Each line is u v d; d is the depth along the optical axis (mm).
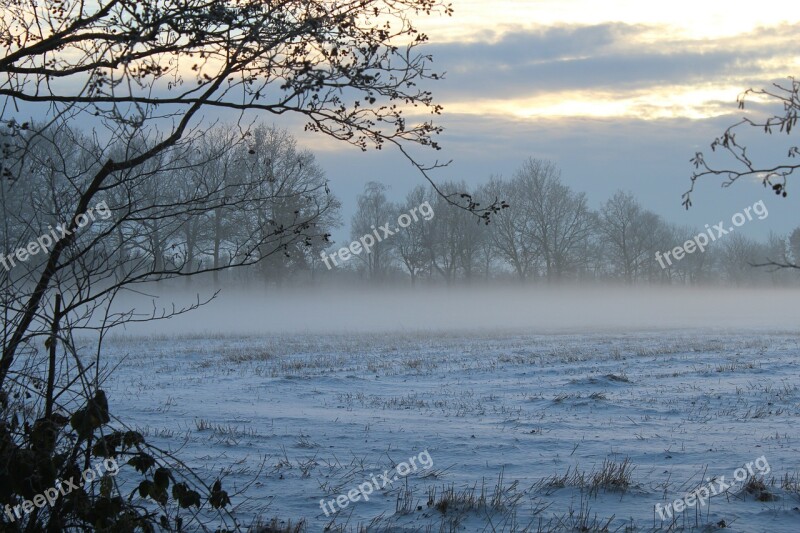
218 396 18672
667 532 7207
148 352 32031
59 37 5258
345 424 14070
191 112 5520
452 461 10758
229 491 8875
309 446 11844
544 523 7566
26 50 5273
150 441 11977
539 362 27656
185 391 19656
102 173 5664
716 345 34750
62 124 5469
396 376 23297
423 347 35531
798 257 104500
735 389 19094
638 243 100375
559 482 9070
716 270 118625
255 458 10844
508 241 93000
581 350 32750
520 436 12703
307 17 5262
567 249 93875
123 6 5180
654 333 47688
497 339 41719
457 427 13742
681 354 30266
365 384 21328
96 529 5441
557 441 12211
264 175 6164
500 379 22562
